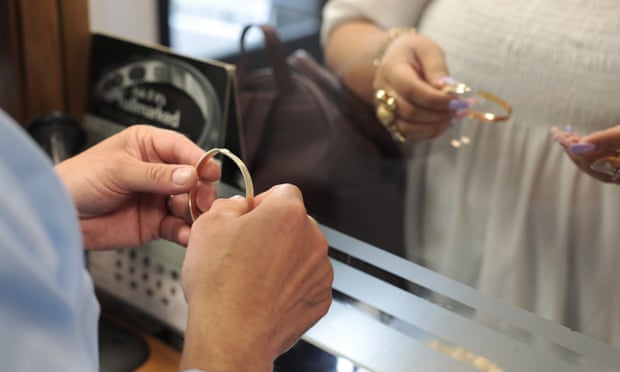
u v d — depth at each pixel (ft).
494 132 2.72
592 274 2.37
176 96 2.77
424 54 2.91
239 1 4.06
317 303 1.92
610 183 2.37
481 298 2.22
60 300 1.28
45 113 3.08
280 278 1.74
